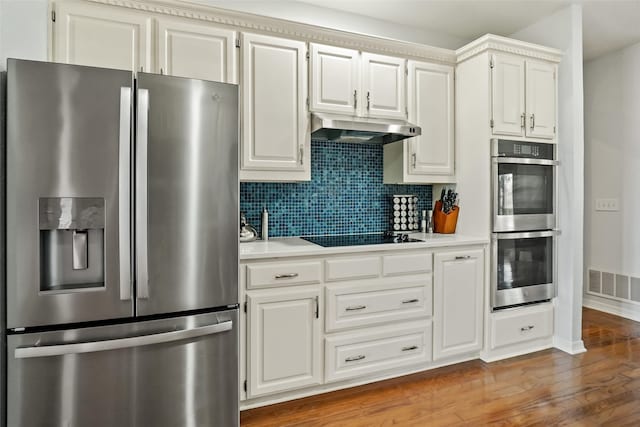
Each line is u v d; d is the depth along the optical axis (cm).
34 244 139
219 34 227
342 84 260
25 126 137
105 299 148
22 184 137
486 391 228
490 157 271
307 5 287
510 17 305
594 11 296
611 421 195
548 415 201
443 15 304
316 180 294
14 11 156
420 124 288
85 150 144
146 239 152
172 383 159
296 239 274
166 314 161
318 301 222
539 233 283
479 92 278
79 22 200
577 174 284
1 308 139
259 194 277
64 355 142
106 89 147
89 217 148
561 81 294
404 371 252
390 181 305
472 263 266
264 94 238
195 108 162
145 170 151
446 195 307
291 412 208
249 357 206
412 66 284
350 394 226
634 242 360
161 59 215
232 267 172
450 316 259
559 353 284
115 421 150
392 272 241
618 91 373
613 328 334
